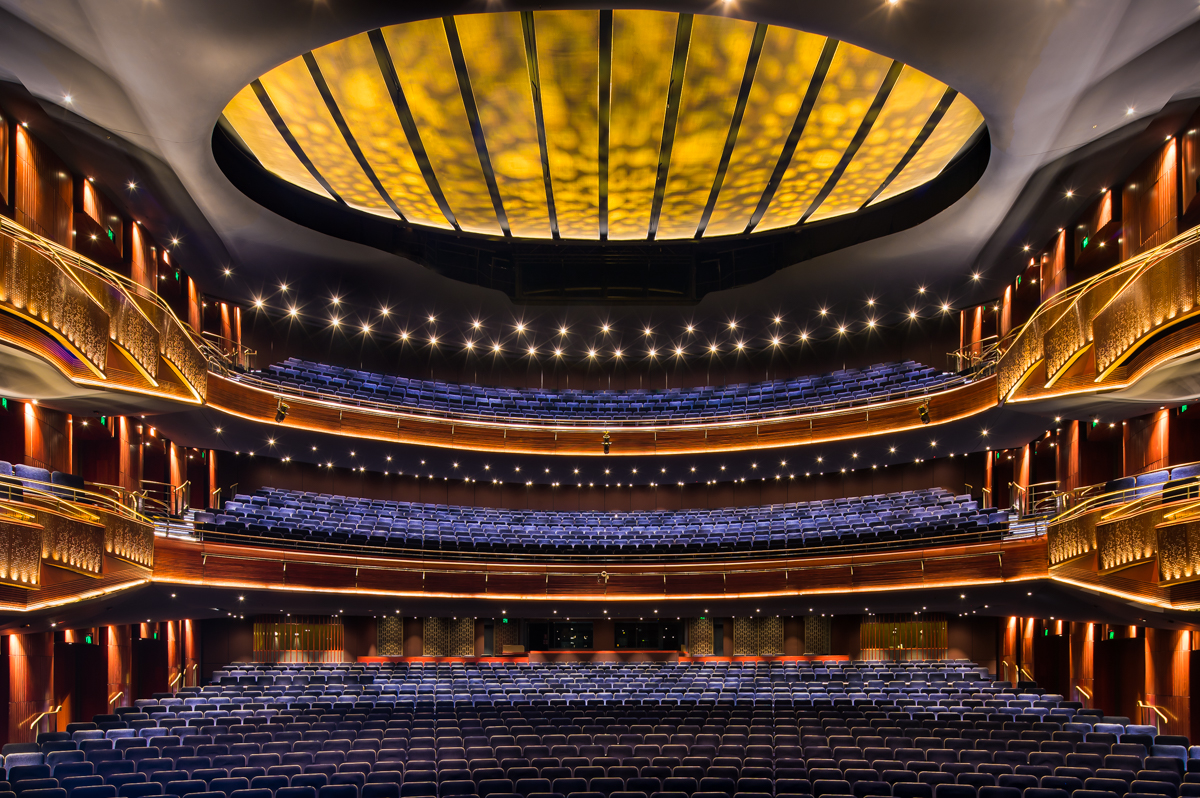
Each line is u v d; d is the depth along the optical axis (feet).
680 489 65.67
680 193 49.26
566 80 37.63
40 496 28.73
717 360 67.62
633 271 59.16
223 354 52.37
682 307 59.11
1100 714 34.81
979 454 57.06
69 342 27.63
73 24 27.12
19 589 25.93
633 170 46.24
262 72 30.32
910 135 41.24
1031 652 50.67
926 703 38.99
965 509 52.26
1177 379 30.04
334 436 50.80
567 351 67.36
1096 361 31.40
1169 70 29.55
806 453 55.93
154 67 29.58
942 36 27.96
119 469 41.91
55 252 28.78
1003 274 50.78
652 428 57.06
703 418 58.08
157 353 35.09
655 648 62.64
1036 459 51.16
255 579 43.01
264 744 28.84
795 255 55.06
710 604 52.44
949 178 44.34
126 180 38.40
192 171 37.93
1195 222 33.45
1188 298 25.35
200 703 37.52
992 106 31.86
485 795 22.56
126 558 33.99
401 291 55.47
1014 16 26.78
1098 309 31.73
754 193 49.11
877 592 46.57
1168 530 27.22
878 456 56.44
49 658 38.70
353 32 28.30
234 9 26.78
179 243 45.75
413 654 60.13
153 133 34.14
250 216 43.96
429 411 56.49
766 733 32.53
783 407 56.34
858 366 63.21
